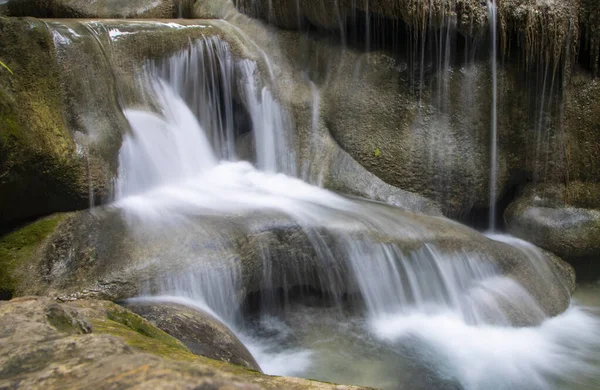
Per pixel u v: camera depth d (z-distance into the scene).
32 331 1.83
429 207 7.76
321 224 6.20
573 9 7.32
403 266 6.32
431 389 5.07
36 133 5.33
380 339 5.80
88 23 6.68
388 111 7.84
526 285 6.75
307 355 5.47
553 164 7.84
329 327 5.95
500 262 6.77
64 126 5.70
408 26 7.50
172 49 7.27
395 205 7.61
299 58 8.23
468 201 7.98
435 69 7.66
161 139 6.89
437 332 6.01
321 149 7.89
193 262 5.25
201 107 7.78
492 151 7.86
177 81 7.43
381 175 7.83
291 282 6.11
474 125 7.76
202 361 2.41
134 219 5.77
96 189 5.82
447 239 6.63
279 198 7.01
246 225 5.88
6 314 1.96
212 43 7.71
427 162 7.79
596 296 7.29
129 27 7.00
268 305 6.04
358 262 6.18
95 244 5.25
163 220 5.84
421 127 7.79
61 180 5.54
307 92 8.04
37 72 5.55
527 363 5.62
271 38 8.33
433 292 6.42
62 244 5.21
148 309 4.59
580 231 7.59
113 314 3.47
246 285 5.68
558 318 6.63
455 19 7.25
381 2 7.36
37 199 5.46
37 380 1.50
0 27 5.33
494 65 7.55
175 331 4.39
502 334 6.08
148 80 7.06
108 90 6.34
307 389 2.09
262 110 7.95
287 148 7.90
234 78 7.93
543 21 7.24
